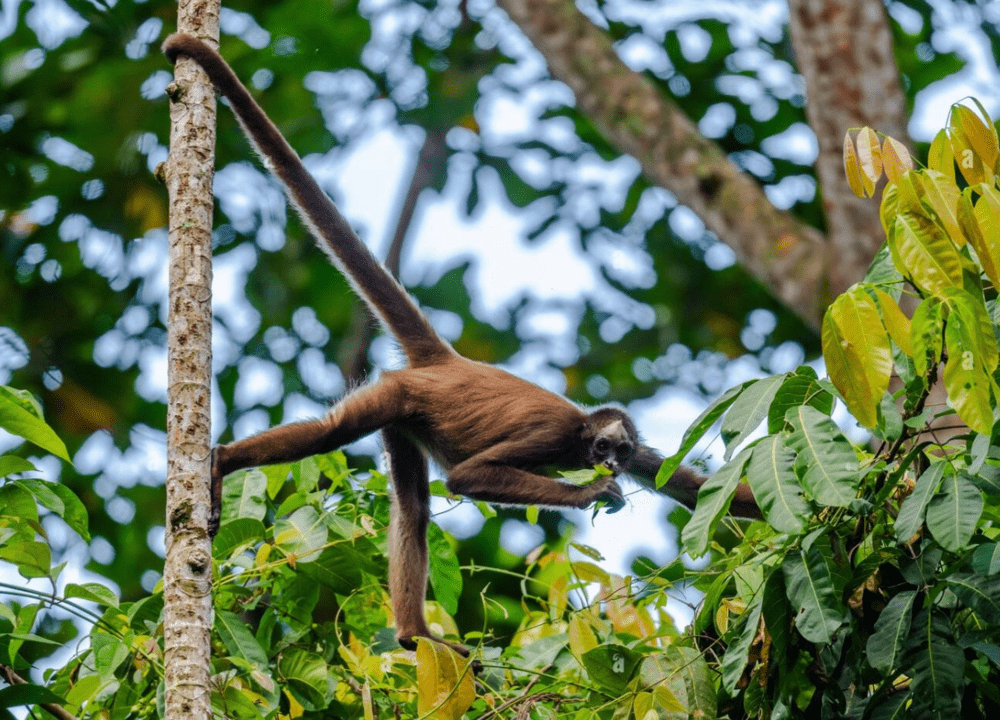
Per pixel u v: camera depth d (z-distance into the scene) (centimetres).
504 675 1038
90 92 2097
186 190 892
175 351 839
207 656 758
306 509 1070
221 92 1213
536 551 1138
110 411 2164
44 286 2222
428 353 1313
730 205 1783
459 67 2267
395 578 1195
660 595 995
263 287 2278
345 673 1029
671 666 878
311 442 1133
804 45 1706
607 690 914
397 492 1252
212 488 1062
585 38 1936
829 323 739
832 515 846
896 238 721
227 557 1057
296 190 1263
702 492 772
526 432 1276
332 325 2298
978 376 695
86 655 995
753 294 2430
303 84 2209
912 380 808
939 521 742
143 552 2098
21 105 2120
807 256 1709
